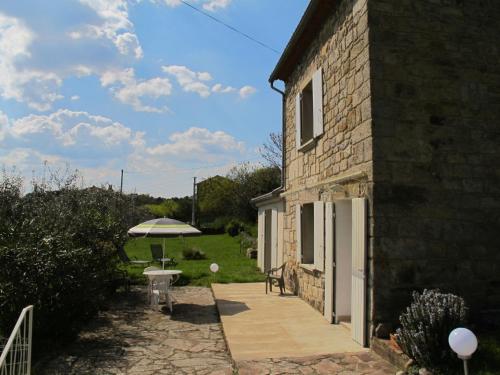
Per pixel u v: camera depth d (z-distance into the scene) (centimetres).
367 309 530
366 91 544
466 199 552
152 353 541
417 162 539
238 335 603
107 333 638
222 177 3750
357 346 542
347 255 665
